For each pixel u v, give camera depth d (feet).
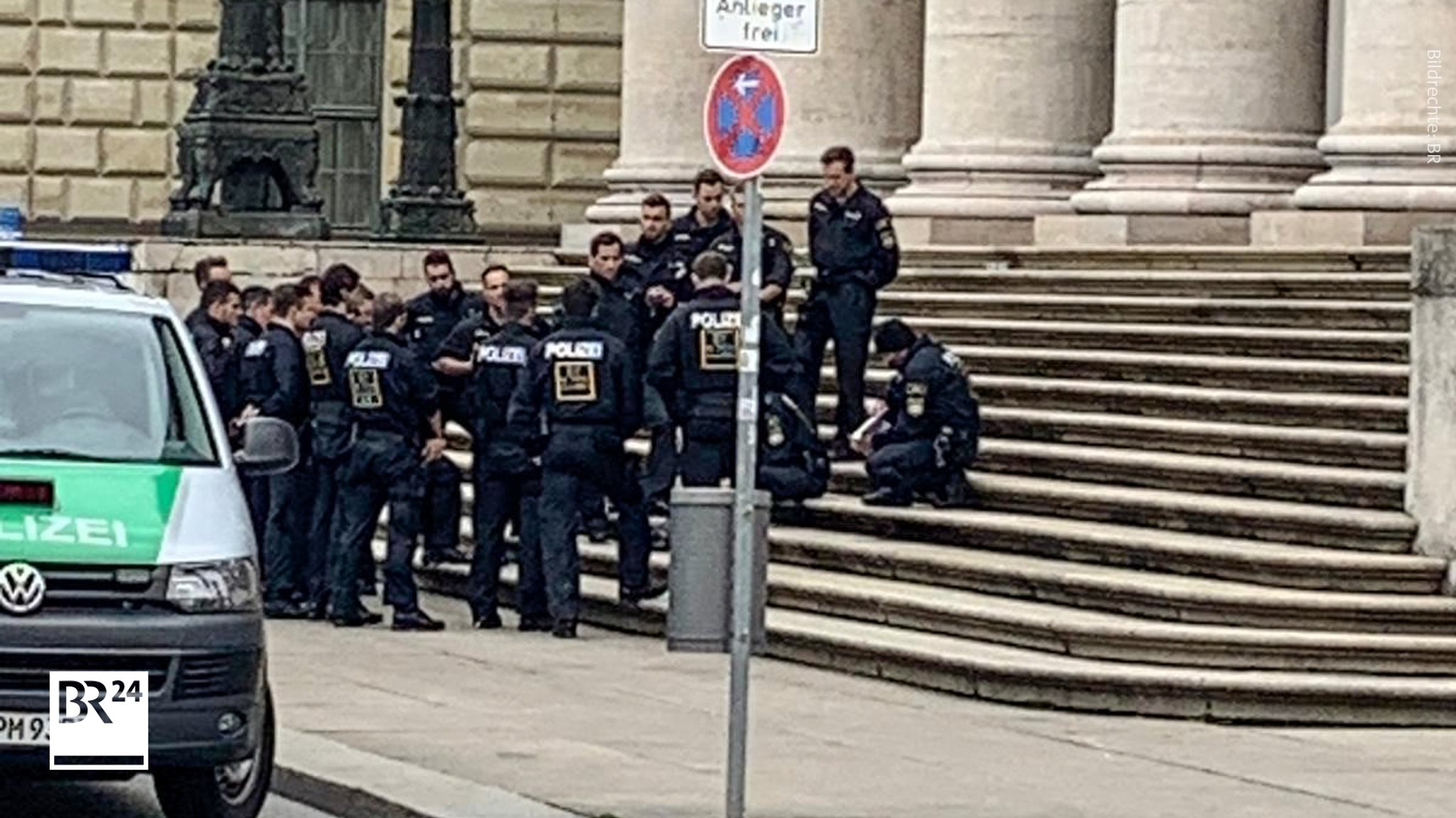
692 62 97.04
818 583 64.80
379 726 54.08
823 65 93.15
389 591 69.51
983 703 57.62
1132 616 58.65
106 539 41.83
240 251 93.30
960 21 88.69
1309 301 71.92
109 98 123.54
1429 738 54.24
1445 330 58.85
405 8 126.21
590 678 60.90
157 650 41.60
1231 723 55.31
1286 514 60.70
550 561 67.46
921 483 67.92
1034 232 87.51
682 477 67.72
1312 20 82.58
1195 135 82.07
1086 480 67.05
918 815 45.52
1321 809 46.60
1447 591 58.29
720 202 72.13
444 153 102.27
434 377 69.72
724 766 49.90
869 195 71.97
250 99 95.45
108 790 50.26
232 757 42.37
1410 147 76.69
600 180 124.98
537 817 45.03
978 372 74.79
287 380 71.56
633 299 71.41
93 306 46.39
